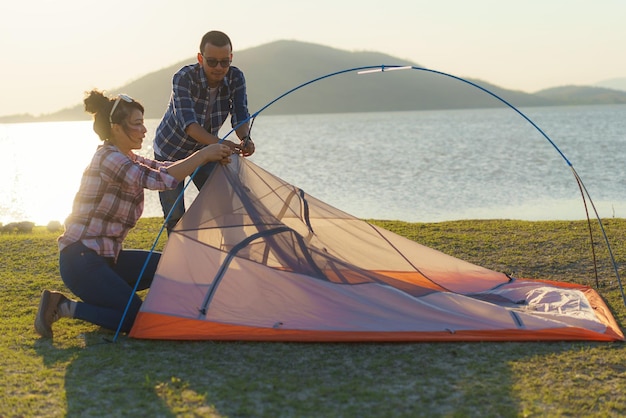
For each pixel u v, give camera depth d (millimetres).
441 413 3928
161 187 5301
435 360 4797
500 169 35906
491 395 4191
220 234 5625
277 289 5422
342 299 5402
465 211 20141
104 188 5234
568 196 23031
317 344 5152
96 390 4320
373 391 4242
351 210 21125
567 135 74188
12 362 4855
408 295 5523
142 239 9719
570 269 7695
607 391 4262
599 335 5203
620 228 10000
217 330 5238
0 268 8062
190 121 6152
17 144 94938
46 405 4125
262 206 5887
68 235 5309
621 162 37219
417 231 10164
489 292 6289
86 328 5688
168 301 5320
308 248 5727
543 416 3889
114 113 5273
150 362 4812
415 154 51344
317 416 3898
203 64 6184
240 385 4348
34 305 6504
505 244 9055
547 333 5215
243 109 6645
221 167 5828
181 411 3990
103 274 5309
